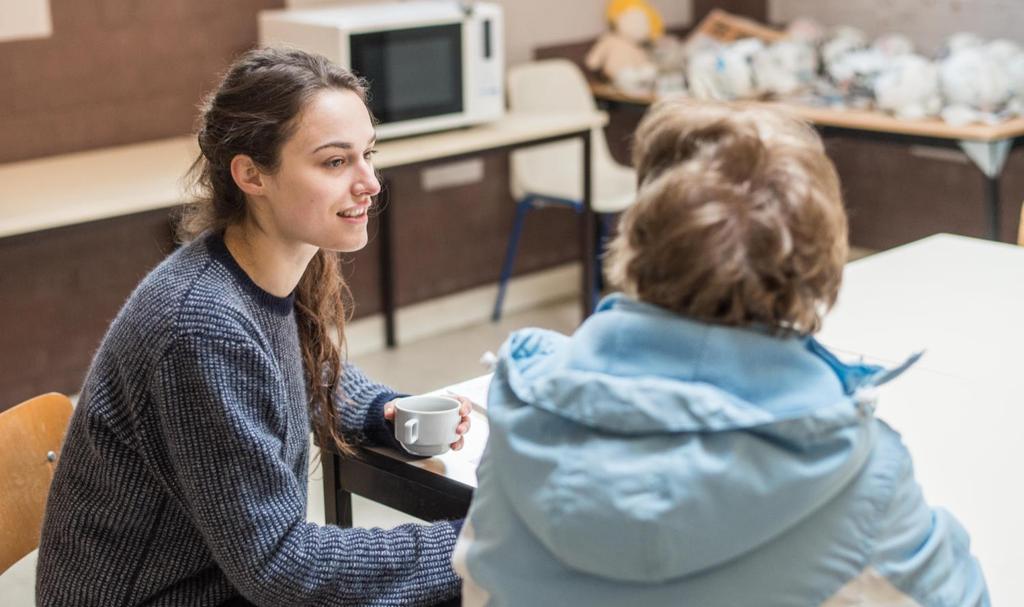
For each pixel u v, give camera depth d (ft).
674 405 3.23
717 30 16.26
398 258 14.69
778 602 3.27
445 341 14.84
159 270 4.94
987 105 13.21
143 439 4.81
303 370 5.63
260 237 5.07
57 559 5.08
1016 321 7.28
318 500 8.82
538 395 3.41
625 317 3.43
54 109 11.90
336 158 4.94
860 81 14.51
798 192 3.28
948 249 8.89
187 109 12.82
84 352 12.38
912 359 3.46
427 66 12.56
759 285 3.27
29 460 5.81
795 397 3.30
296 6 13.42
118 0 12.09
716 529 3.20
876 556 3.31
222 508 4.73
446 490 5.40
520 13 15.37
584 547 3.26
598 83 16.21
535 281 16.11
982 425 5.75
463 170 15.01
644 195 3.40
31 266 11.83
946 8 15.83
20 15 11.48
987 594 3.70
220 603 5.18
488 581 3.55
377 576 4.98
